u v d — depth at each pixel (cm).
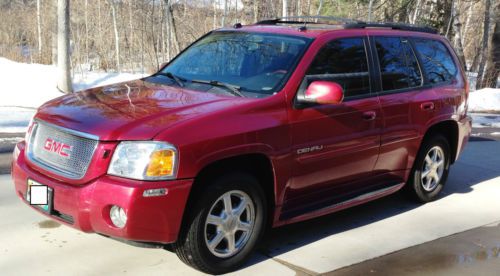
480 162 846
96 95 456
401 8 2086
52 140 400
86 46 2677
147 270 409
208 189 388
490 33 2561
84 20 2991
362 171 516
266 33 517
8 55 2433
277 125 422
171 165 363
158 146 362
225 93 450
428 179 619
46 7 2978
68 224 382
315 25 548
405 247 492
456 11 2106
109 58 2770
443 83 618
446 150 634
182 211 372
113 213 363
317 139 457
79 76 1692
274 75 457
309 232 514
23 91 1290
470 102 1684
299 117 441
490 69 2269
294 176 445
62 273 396
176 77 504
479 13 2870
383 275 431
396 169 561
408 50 580
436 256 476
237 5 2595
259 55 488
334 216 564
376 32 546
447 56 641
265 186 440
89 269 405
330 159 473
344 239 501
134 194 353
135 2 2744
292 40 492
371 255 469
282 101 434
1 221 481
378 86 525
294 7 2266
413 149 572
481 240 521
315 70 469
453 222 566
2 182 589
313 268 436
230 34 543
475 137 1079
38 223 481
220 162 396
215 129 385
